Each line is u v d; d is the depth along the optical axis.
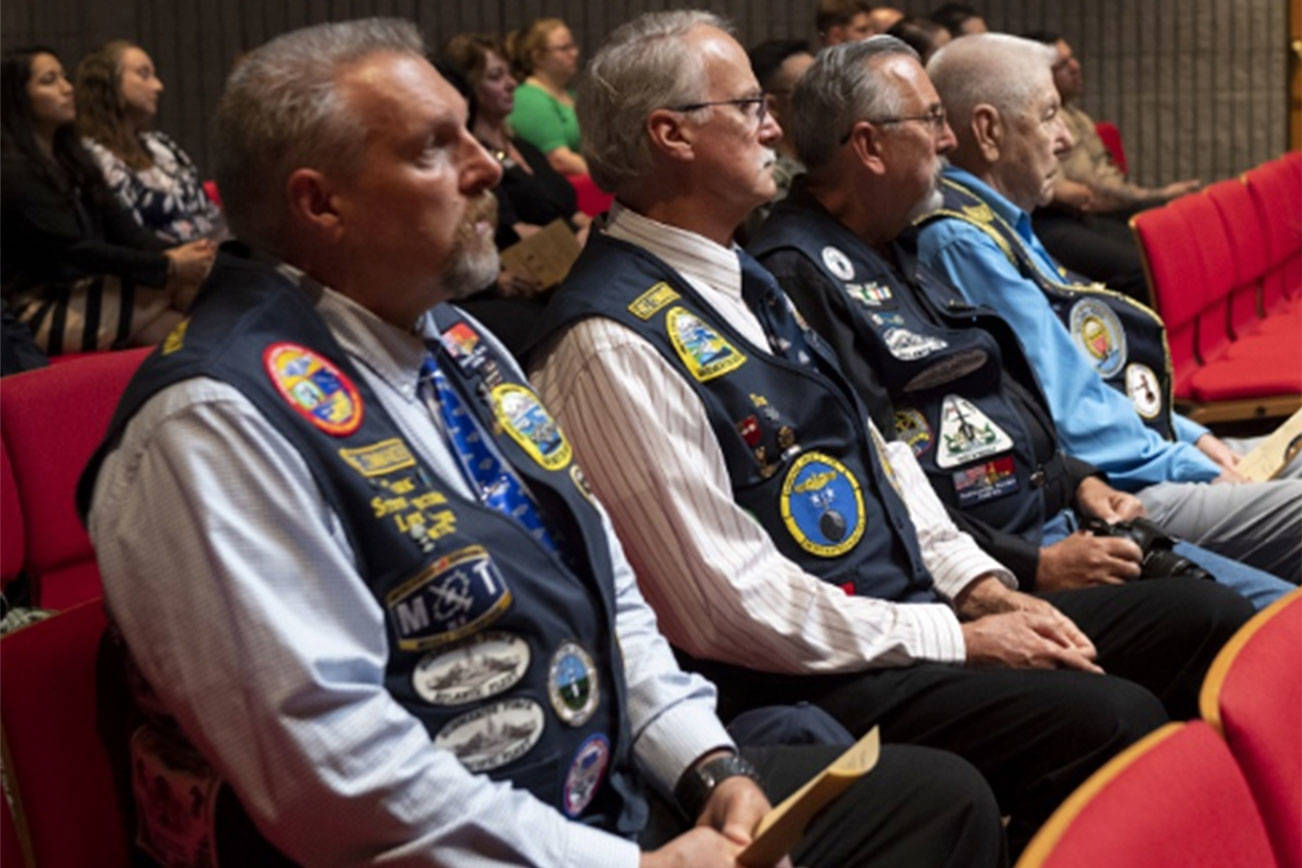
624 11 10.38
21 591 3.22
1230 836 1.70
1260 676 1.85
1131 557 3.36
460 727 2.10
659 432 2.81
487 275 2.27
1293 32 10.95
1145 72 11.00
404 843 1.99
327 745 1.96
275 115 2.18
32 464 3.18
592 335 2.86
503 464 2.31
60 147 6.34
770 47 5.30
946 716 2.83
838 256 3.56
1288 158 7.20
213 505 1.96
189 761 2.09
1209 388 5.62
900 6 10.56
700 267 3.02
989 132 4.29
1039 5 10.86
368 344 2.22
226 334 2.08
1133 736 2.77
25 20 9.73
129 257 6.22
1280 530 3.87
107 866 2.23
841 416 3.03
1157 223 5.61
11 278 6.25
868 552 3.00
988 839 2.41
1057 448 3.78
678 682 2.41
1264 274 6.75
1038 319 3.99
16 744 2.14
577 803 2.21
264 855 2.07
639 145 3.04
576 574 2.30
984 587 3.18
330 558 2.01
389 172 2.18
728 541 2.82
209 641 1.96
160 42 9.95
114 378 3.33
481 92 7.34
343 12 10.09
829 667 2.85
